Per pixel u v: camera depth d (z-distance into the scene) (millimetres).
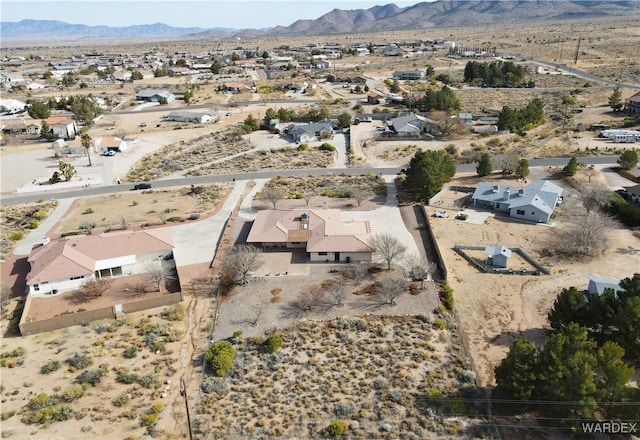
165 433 42438
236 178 108500
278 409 44906
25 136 147750
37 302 62562
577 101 165250
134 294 63969
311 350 52625
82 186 106438
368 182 102688
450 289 61125
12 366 50594
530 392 42344
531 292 62719
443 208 87750
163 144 136125
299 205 90875
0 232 84000
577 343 43469
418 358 50875
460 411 43844
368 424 43000
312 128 137750
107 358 51906
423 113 157375
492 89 189125
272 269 68688
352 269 67875
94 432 42500
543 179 100125
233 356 51188
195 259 72562
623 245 73500
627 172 100375
